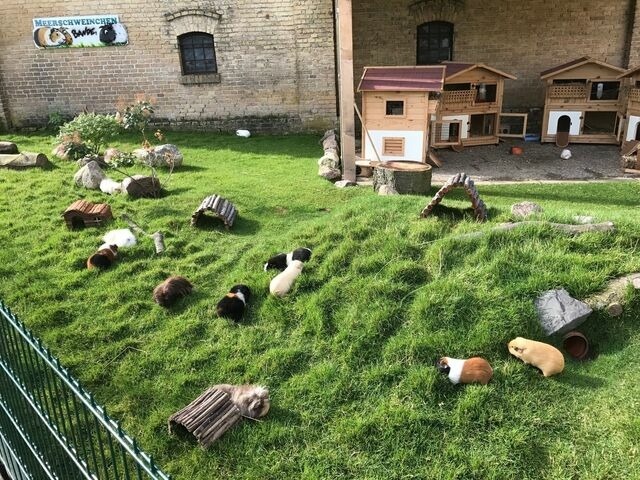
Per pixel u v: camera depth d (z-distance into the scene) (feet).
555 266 14.80
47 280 17.13
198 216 20.56
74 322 15.16
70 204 22.76
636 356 13.00
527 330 13.51
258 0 36.52
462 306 13.82
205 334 14.61
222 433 11.28
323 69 37.68
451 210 19.13
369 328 13.62
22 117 39.88
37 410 8.94
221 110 39.11
